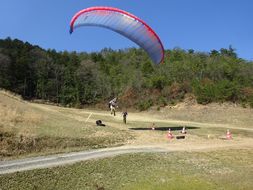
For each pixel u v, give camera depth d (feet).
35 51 342.44
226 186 73.92
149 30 120.98
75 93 302.25
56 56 357.20
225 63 284.00
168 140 116.47
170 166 84.79
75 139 99.91
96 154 87.45
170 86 249.96
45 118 119.55
